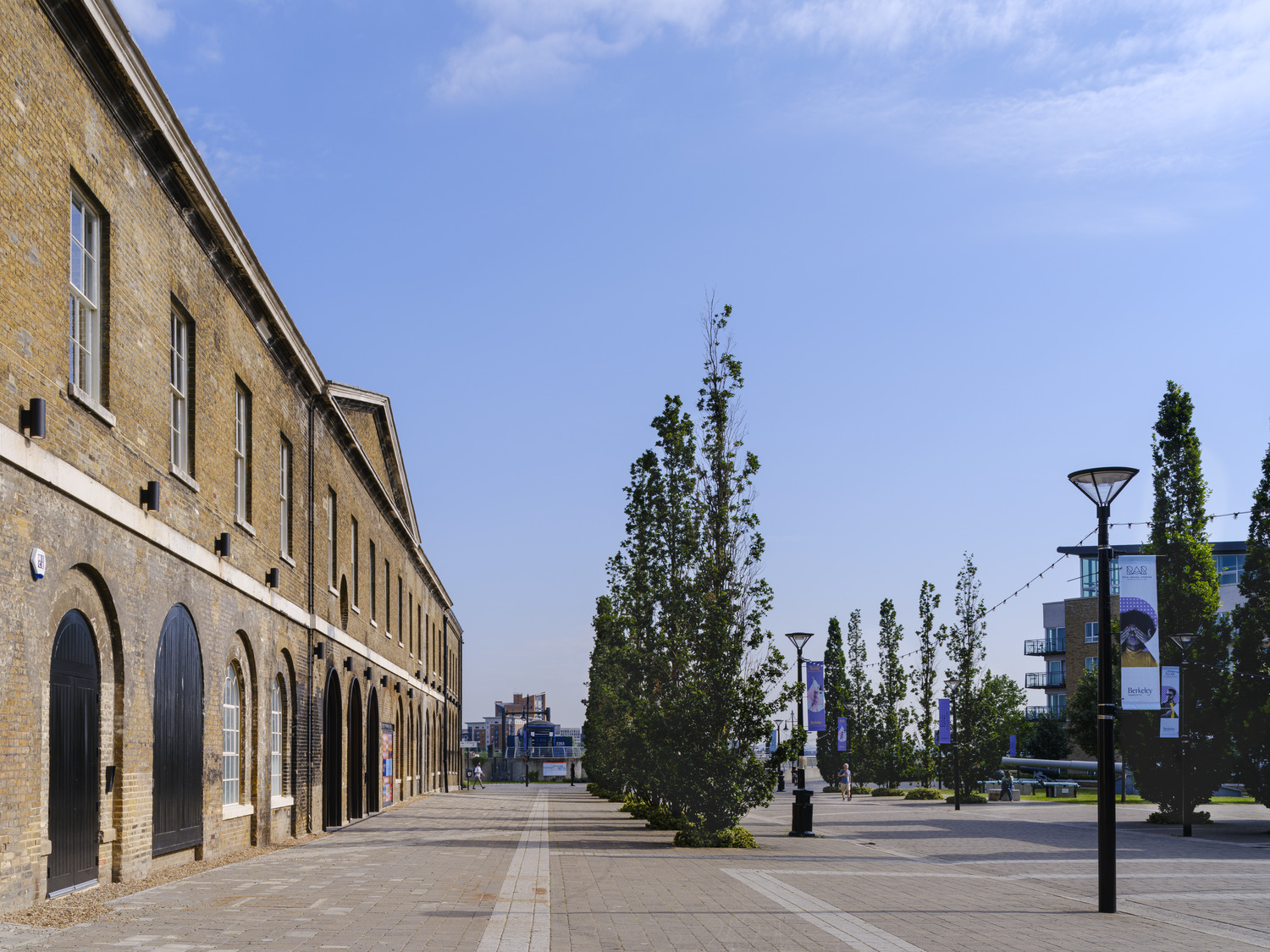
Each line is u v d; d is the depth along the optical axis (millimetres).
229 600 17922
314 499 25094
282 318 20812
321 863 16797
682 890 14102
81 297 12141
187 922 10273
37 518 10602
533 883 14469
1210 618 30703
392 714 39719
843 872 17250
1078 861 20016
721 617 23016
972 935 10828
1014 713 68875
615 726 34438
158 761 14312
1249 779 28328
